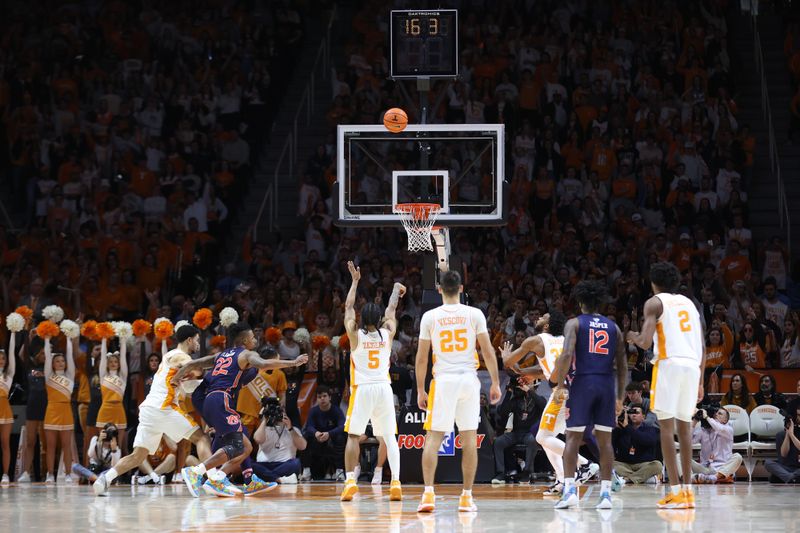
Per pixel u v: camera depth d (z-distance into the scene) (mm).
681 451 8148
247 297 17391
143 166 20562
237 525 7020
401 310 16922
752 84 22719
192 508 8750
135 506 9047
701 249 18328
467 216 11922
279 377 13820
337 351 15031
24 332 14938
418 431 13008
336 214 11984
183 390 12461
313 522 7199
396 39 12133
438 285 11938
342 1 25203
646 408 13594
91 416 14242
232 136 21469
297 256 19172
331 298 17219
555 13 23094
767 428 14195
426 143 12234
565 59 22047
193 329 11109
